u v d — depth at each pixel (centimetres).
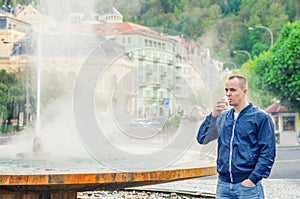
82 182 316
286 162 1483
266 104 3403
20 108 1330
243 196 323
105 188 345
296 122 2867
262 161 317
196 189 838
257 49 6281
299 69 3180
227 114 335
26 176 308
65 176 313
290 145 2558
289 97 3191
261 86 3381
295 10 6334
